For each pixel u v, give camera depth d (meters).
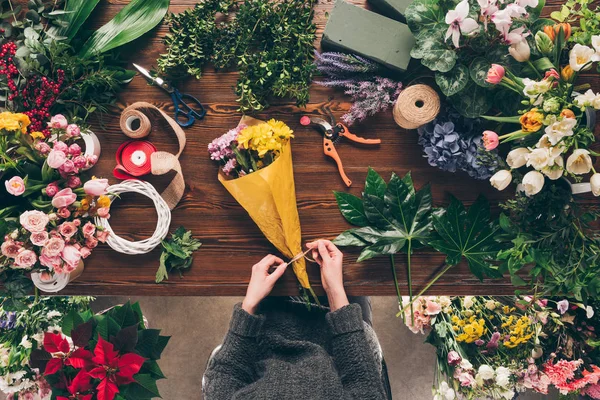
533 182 1.18
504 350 1.71
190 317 2.38
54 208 1.31
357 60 1.40
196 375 2.34
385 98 1.40
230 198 1.48
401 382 2.34
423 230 1.43
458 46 1.21
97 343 1.36
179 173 1.44
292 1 1.43
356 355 1.23
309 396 1.15
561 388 1.59
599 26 1.27
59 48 1.37
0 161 1.34
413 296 1.48
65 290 1.48
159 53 1.50
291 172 1.39
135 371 1.36
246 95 1.42
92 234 1.29
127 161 1.48
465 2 1.13
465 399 1.74
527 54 1.20
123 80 1.48
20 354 1.64
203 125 1.49
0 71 1.38
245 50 1.44
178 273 1.48
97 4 1.51
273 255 1.45
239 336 1.26
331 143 1.47
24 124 1.29
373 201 1.43
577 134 1.13
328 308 1.44
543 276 1.43
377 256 1.47
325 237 1.48
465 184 1.47
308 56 1.46
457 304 1.77
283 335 1.39
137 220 1.49
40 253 1.30
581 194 1.44
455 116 1.40
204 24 1.43
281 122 1.35
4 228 1.30
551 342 1.74
